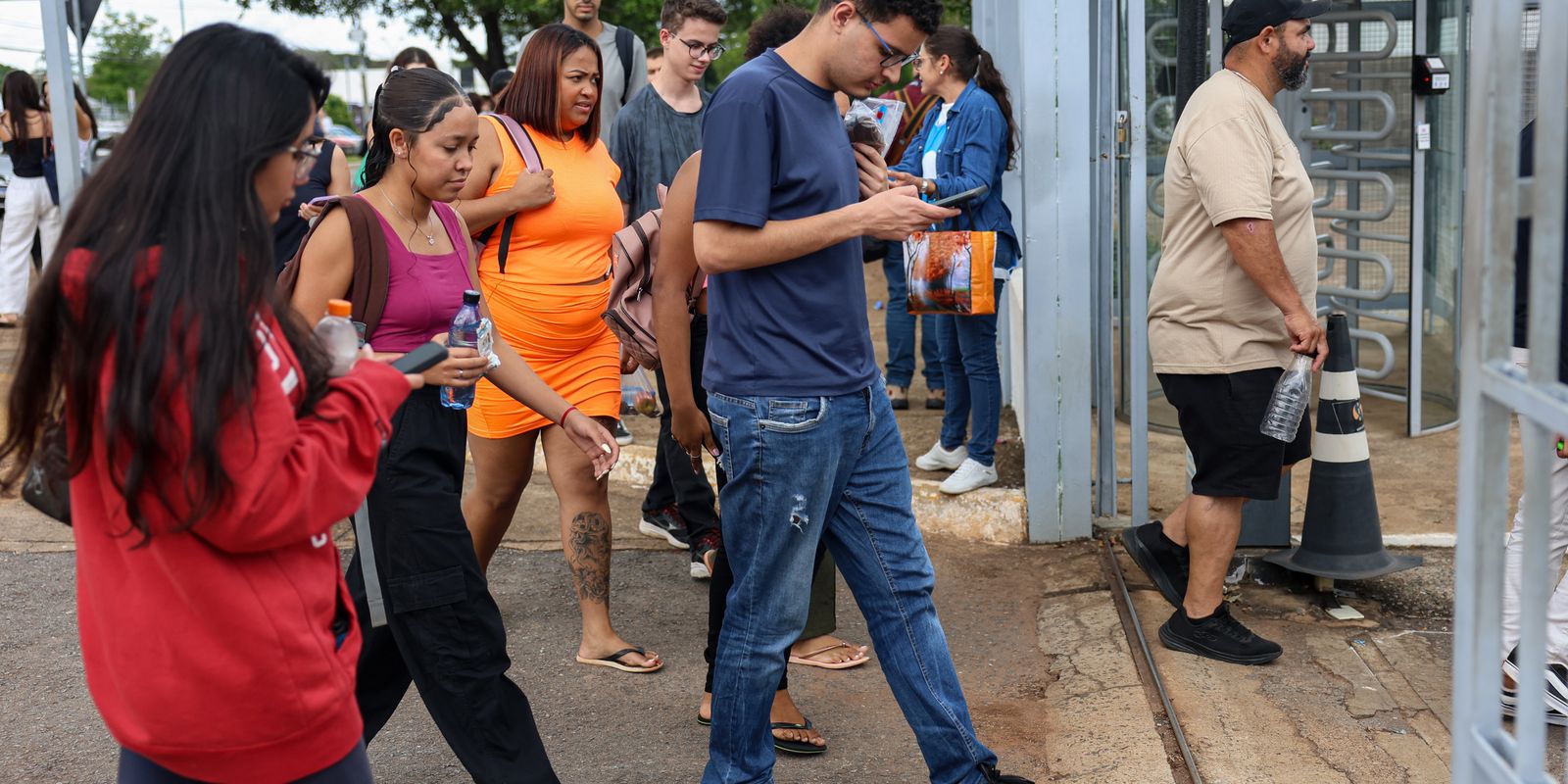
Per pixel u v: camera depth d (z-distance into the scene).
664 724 3.82
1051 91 4.79
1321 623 4.31
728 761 3.08
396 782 3.49
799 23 4.06
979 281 4.95
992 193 5.26
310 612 1.90
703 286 3.38
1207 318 3.90
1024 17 4.75
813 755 3.62
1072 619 4.43
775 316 2.82
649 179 4.92
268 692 1.85
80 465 1.74
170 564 1.78
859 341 2.93
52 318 1.71
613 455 3.26
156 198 1.71
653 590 4.85
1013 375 6.86
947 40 5.37
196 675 1.81
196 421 1.67
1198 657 4.06
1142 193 4.72
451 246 3.13
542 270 4.02
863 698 3.97
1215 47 5.25
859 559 3.08
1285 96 6.57
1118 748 3.50
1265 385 3.88
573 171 4.10
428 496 2.95
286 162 1.85
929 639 3.08
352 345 2.10
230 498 1.72
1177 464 6.11
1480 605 1.86
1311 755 3.44
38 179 9.11
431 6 20.41
